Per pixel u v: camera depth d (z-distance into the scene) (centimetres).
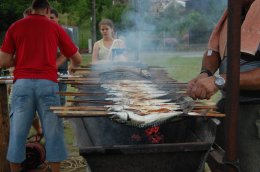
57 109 207
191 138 219
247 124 213
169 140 239
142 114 199
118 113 194
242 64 208
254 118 211
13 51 349
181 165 187
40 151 386
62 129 352
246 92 211
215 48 237
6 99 377
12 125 345
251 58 205
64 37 363
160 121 191
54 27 352
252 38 195
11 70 487
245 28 199
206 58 240
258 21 194
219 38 234
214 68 236
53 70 348
